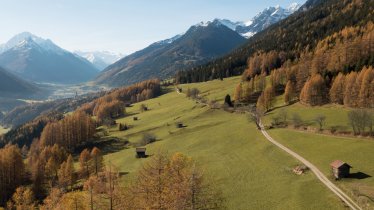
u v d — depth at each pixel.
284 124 147.62
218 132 158.62
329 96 168.75
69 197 92.88
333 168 88.31
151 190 64.88
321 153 105.81
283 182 91.50
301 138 124.56
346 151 102.12
